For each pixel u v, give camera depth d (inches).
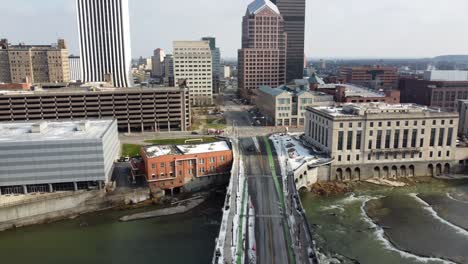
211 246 4111.7
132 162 5733.3
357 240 4281.5
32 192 5054.1
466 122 7696.9
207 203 5300.2
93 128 5767.7
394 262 3833.7
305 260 3398.1
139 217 4852.4
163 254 3946.9
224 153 5812.0
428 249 4087.1
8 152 4847.4
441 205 5255.9
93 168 5128.0
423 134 6279.5
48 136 5241.1
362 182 6156.5
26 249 4114.2
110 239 4301.2
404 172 6392.7
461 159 6501.0
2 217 4586.6
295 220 4168.3
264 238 3786.9
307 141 7170.3
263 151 6569.9
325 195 5625.0
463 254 3988.7
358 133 6102.4
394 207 5187.0
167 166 5482.3
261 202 4638.3
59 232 4503.0
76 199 4975.4
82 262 3821.4
